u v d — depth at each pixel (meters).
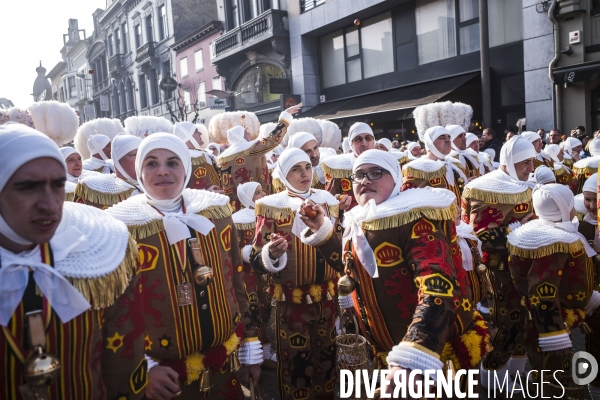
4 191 1.24
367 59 15.71
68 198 3.85
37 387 1.24
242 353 2.48
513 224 3.30
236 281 2.47
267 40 17.95
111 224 1.55
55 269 1.32
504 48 11.81
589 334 3.22
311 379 3.15
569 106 10.51
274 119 18.88
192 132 5.56
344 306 3.19
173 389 1.96
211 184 5.52
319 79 17.55
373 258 1.97
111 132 5.31
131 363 1.61
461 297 1.84
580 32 10.09
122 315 1.59
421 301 1.77
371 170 2.12
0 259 1.26
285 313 3.15
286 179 3.26
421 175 4.47
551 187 2.87
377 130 15.06
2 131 1.27
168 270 2.09
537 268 2.82
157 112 29.34
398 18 14.48
